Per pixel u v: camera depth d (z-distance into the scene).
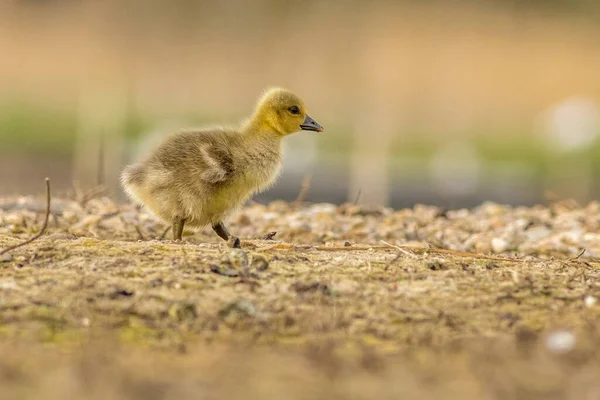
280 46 93.94
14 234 12.38
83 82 72.56
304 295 9.15
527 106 76.06
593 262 11.42
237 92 77.56
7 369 7.34
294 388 7.23
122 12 93.69
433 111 71.69
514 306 9.24
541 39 96.88
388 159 54.03
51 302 8.72
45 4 93.94
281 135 12.45
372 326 8.63
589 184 51.94
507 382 7.45
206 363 7.67
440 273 9.98
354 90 79.00
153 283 9.20
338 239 13.69
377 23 99.38
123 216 14.12
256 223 14.78
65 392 6.96
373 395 7.16
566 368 7.81
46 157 48.06
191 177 11.35
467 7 103.38
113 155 48.22
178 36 93.25
